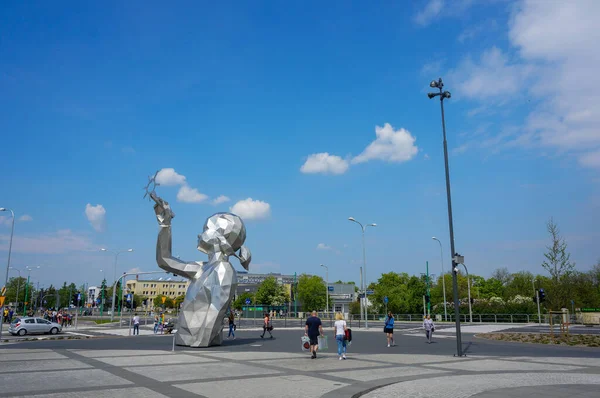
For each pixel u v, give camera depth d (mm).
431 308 73375
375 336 33219
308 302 98000
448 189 19781
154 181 24094
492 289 101562
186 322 23125
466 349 22406
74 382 12148
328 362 17016
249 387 11430
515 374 13570
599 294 67500
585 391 10562
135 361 17094
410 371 14453
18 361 16984
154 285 172750
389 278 84438
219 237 23984
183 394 10469
